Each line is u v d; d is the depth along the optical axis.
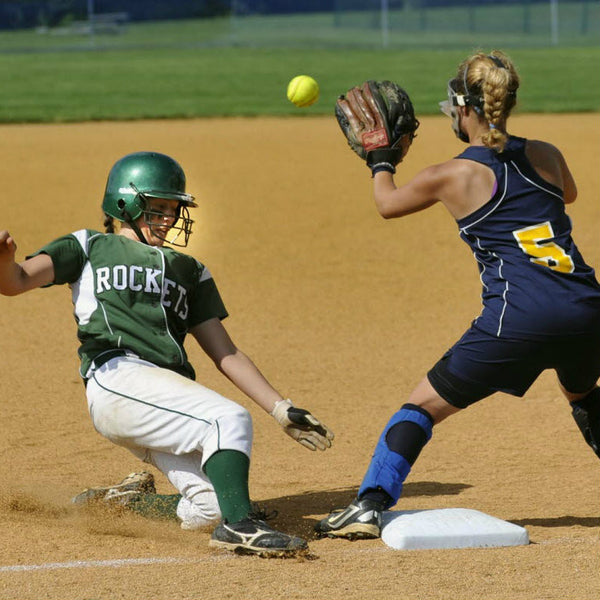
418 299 29.92
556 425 20.50
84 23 161.75
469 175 13.68
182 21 172.25
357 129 14.70
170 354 14.68
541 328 13.38
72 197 40.78
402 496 16.45
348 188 43.91
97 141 54.00
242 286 30.91
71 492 16.44
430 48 117.12
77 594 11.91
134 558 13.30
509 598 11.88
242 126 60.62
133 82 85.19
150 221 15.16
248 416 13.93
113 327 14.57
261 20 173.38
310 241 36.00
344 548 13.79
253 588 12.11
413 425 14.12
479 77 13.73
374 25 153.12
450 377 13.92
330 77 85.81
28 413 20.75
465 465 18.19
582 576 12.66
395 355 25.09
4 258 13.24
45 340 26.02
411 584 12.31
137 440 14.16
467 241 14.02
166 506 15.06
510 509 15.76
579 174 44.84
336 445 19.22
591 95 72.75
